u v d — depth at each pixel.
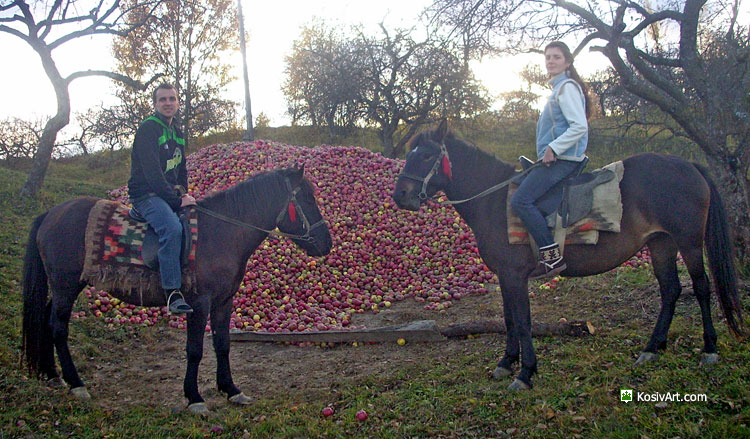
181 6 20.73
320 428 4.21
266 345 6.63
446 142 4.95
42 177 12.45
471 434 3.90
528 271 4.71
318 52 21.52
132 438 4.21
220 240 4.77
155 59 22.91
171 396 5.11
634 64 6.49
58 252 4.69
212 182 12.26
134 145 4.61
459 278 8.66
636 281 7.14
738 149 6.21
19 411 4.43
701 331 5.25
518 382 4.52
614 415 3.85
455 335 6.27
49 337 5.00
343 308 8.07
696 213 4.60
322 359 6.03
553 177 4.53
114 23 14.44
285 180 5.04
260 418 4.49
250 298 8.07
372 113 20.73
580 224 4.52
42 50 12.92
